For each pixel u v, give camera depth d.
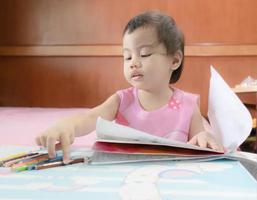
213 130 0.77
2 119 1.48
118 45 2.19
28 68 2.31
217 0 2.12
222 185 0.44
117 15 2.19
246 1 2.10
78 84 2.28
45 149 0.66
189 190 0.42
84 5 2.21
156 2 2.16
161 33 0.70
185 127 0.77
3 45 2.29
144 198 0.39
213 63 2.14
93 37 2.22
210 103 0.79
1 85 2.34
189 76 2.16
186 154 0.56
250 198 0.39
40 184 0.45
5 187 0.44
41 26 2.25
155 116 0.77
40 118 1.52
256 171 0.56
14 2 2.25
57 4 2.22
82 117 0.70
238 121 0.66
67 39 2.24
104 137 0.59
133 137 0.58
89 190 0.42
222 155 0.56
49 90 2.30
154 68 0.71
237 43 2.12
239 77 2.13
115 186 0.44
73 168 0.53
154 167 0.52
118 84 2.24
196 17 2.14
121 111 0.79
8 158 0.59
